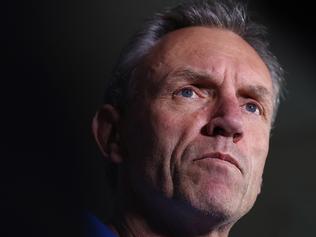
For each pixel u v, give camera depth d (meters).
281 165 2.43
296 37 2.32
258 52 1.42
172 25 1.39
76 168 1.84
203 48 1.30
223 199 1.17
